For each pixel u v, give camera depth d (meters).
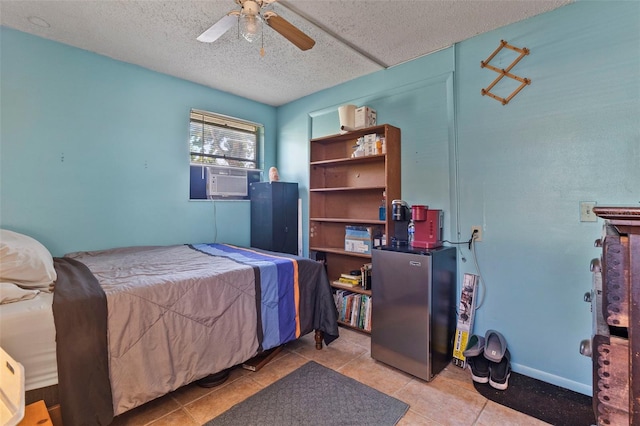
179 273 1.96
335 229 3.47
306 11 2.08
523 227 2.19
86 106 2.65
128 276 1.88
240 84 3.39
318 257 3.39
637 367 0.73
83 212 2.65
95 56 2.69
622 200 1.84
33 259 1.65
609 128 1.87
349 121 2.93
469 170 2.44
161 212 3.13
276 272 2.27
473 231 2.41
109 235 2.80
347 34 2.37
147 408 1.79
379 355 2.34
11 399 0.87
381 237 2.84
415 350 2.13
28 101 2.39
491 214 2.33
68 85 2.56
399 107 2.88
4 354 0.95
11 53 2.31
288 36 1.77
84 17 2.16
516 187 2.22
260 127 4.03
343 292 3.13
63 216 2.55
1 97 2.28
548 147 2.08
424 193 2.71
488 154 2.34
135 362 1.58
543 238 2.11
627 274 0.75
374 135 2.86
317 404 1.83
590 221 1.93
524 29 2.17
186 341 1.77
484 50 2.35
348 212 3.35
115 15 2.14
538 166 2.12
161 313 1.69
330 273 3.49
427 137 2.69
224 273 2.00
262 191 3.64
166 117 3.14
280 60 2.82
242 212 3.80
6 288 1.42
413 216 2.43
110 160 2.79
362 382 2.07
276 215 3.54
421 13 2.10
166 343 1.69
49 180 2.49
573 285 2.00
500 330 2.30
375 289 2.38
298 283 2.41
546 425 1.66
